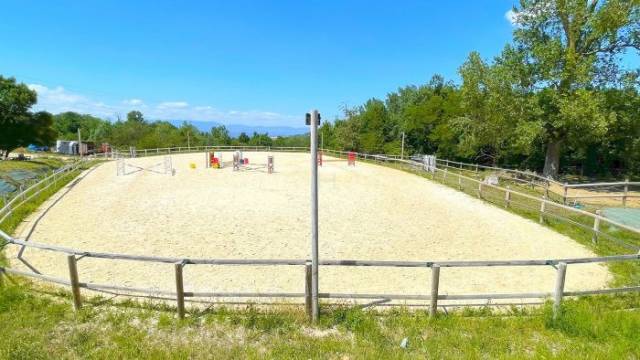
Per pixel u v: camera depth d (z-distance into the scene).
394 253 9.72
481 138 30.69
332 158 40.66
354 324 5.37
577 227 12.18
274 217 13.33
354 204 15.92
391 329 5.37
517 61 25.45
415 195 18.38
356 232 11.59
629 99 24.03
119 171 25.44
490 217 13.84
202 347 4.82
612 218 12.38
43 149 69.62
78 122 103.06
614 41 24.38
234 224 12.25
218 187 19.89
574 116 21.80
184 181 22.11
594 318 5.46
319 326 5.38
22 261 8.55
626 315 5.58
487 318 5.77
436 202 16.64
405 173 27.66
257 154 45.88
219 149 51.91
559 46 23.44
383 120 54.66
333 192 18.84
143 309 5.93
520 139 24.30
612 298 6.69
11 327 5.23
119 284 7.38
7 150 48.38
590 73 23.92
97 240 10.36
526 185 22.42
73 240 10.34
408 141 49.84
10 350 4.65
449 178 23.89
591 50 25.78
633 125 24.55
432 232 11.73
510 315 5.95
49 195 16.70
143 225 11.98
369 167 31.58
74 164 25.69
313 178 5.11
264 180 22.91
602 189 27.73
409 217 13.71
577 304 6.08
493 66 27.08
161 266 8.43
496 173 26.16
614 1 22.16
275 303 6.06
